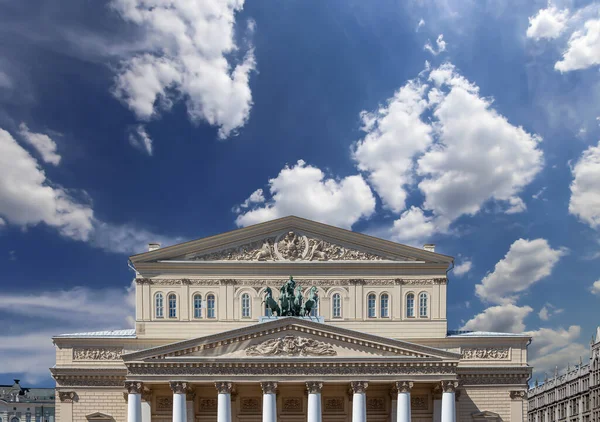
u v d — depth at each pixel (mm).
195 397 94438
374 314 100312
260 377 87062
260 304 99625
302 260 100875
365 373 87938
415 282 101062
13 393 196250
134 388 86188
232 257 100750
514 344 99312
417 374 88188
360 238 101500
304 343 88125
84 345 96688
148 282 99312
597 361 165375
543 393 199375
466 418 97062
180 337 98250
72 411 94750
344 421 95875
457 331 103750
